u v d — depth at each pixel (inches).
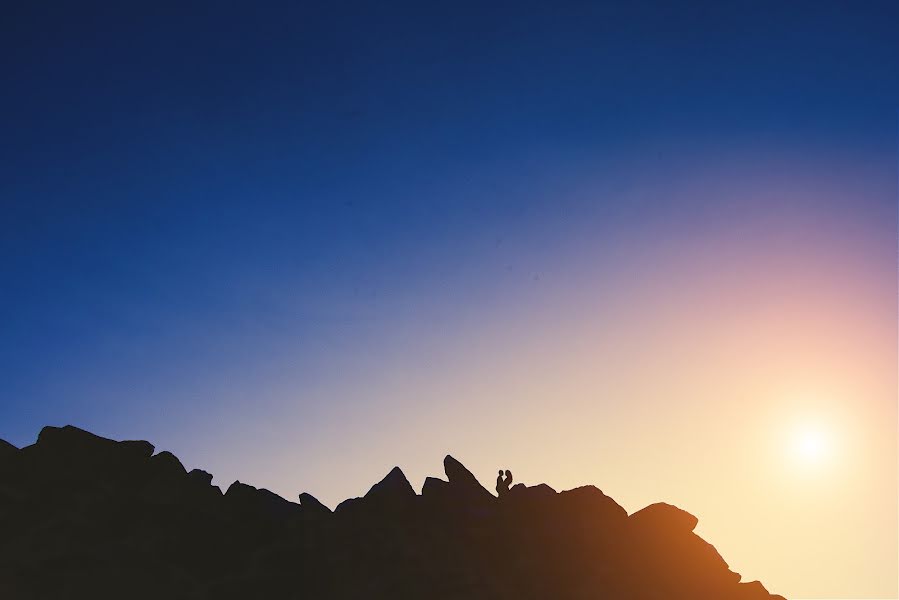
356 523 1759.4
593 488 1998.0
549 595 1700.3
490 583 1678.2
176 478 1733.5
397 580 1640.0
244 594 1569.9
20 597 1389.0
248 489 1818.4
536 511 1913.1
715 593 1839.3
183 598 1505.9
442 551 1723.7
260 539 1726.1
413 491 1871.3
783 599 1895.9
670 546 1904.5
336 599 1604.3
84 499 1582.2
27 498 1546.5
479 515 1836.9
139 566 1520.7
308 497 1851.6
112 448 1704.0
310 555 1681.8
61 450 1654.8
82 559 1480.1
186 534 1642.5
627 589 1764.3
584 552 1829.5
